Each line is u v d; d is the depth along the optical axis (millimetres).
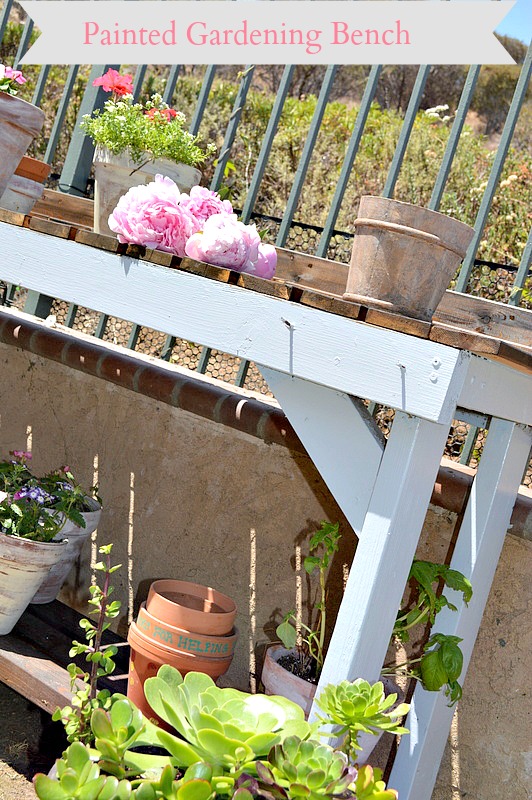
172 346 2619
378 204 1291
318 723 1218
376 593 1209
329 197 4605
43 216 2537
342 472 1281
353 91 7961
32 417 2486
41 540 1849
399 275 1286
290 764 1057
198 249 1443
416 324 1120
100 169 1804
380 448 1255
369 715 1151
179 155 1810
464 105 2023
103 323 2594
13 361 2539
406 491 1206
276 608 1979
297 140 4922
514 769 1659
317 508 1926
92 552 2322
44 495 1911
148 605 1628
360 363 1153
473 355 1133
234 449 2066
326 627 1892
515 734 1663
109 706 1407
